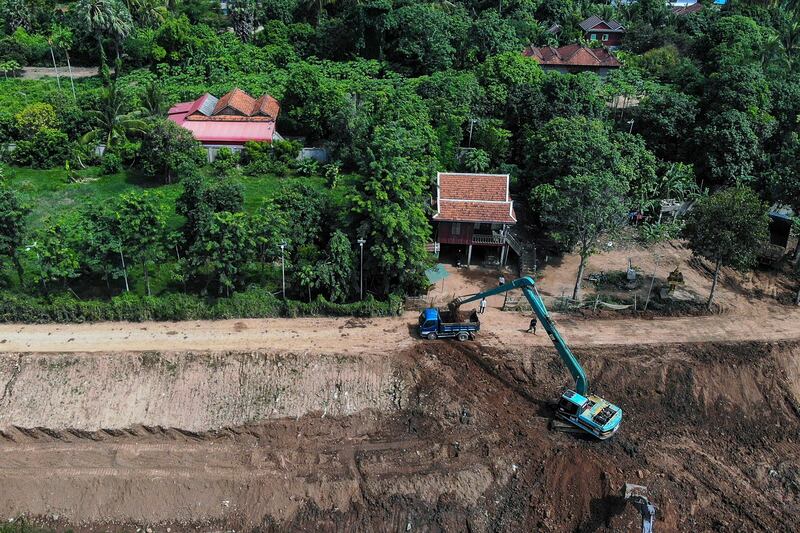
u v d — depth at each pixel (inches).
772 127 3260.3
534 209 2689.5
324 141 3356.3
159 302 2219.5
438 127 3147.1
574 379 2090.3
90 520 1745.8
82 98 3528.5
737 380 2135.8
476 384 2075.5
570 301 2416.3
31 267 2364.7
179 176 3004.4
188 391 1989.4
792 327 2365.9
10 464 1825.8
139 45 4116.6
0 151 3129.9
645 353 2185.0
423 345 2172.7
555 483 1809.8
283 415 1975.9
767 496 1823.3
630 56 4490.7
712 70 4065.0
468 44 4165.8
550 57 4259.4
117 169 3078.2
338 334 2202.3
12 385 1967.3
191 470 1830.7
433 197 2699.3
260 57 4215.1
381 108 3157.0
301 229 2394.2
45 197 2805.1
